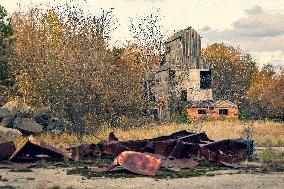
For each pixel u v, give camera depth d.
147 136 32.72
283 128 43.44
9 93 45.31
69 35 41.22
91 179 15.52
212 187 13.83
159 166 17.28
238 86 100.00
